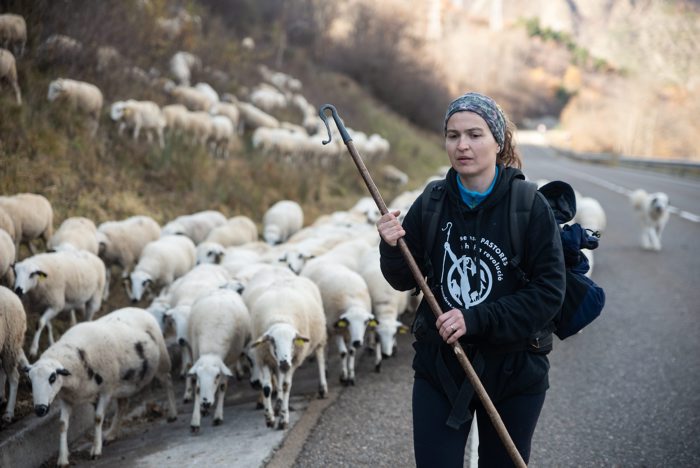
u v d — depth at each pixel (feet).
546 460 14.84
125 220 30.73
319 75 106.63
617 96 261.44
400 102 125.90
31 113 34.96
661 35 286.87
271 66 92.32
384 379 21.15
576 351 22.65
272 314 19.16
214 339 19.75
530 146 242.37
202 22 81.10
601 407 17.88
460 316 8.34
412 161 87.20
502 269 8.64
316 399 19.47
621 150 221.66
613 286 31.53
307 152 57.62
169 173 40.34
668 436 15.97
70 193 32.58
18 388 19.29
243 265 28.68
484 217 8.72
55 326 23.93
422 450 8.70
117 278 30.42
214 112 53.98
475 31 302.25
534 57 332.80
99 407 17.46
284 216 40.50
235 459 15.10
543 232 8.52
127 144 40.32
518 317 8.29
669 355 21.76
